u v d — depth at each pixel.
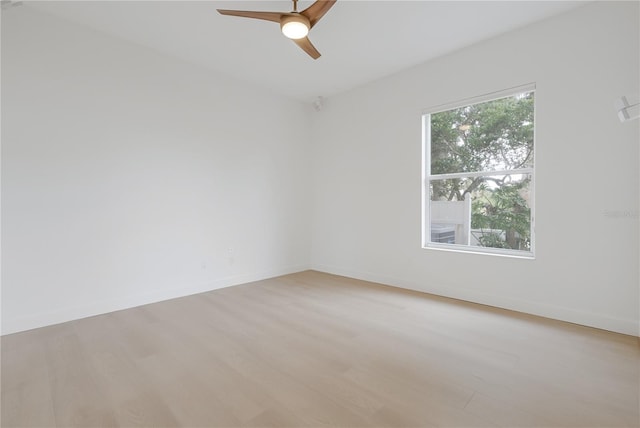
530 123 3.08
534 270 2.99
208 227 3.95
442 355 2.22
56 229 2.88
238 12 2.22
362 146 4.45
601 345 2.35
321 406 1.67
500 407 1.65
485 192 3.41
